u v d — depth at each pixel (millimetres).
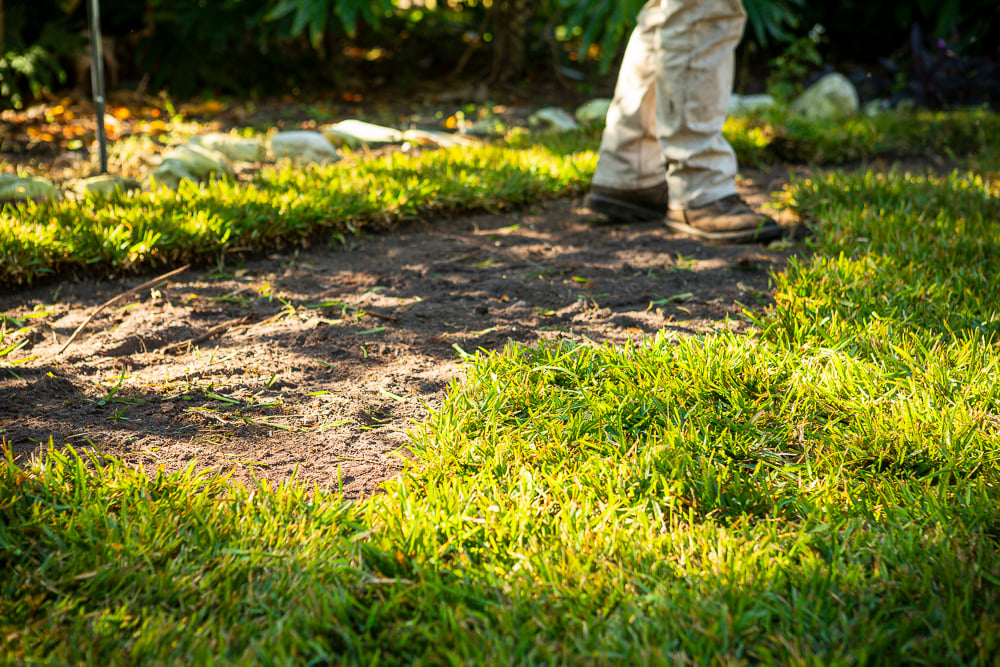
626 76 3752
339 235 3562
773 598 1365
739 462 1817
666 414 1946
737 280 3068
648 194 3865
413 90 8750
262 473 1825
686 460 1742
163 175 4207
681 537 1526
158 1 7848
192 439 1953
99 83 4086
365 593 1416
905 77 8062
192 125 6559
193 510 1572
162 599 1371
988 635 1225
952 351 2203
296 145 5047
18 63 6488
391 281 3098
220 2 7605
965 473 1733
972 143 5617
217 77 7992
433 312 2768
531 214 4172
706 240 3615
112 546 1446
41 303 2750
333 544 1502
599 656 1231
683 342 2281
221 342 2506
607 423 1912
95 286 2934
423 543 1496
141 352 2439
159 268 3125
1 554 1448
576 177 4492
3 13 7145
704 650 1261
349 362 2389
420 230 3850
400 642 1270
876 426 1850
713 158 3586
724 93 3510
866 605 1360
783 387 2078
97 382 2203
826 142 5344
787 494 1680
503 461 1769
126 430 1976
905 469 1770
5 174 3820
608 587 1392
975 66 7562
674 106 3498
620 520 1580
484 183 4219
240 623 1337
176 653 1245
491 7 9258
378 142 5781
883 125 5848
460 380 2258
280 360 2385
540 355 2258
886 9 8883
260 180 4230
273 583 1407
